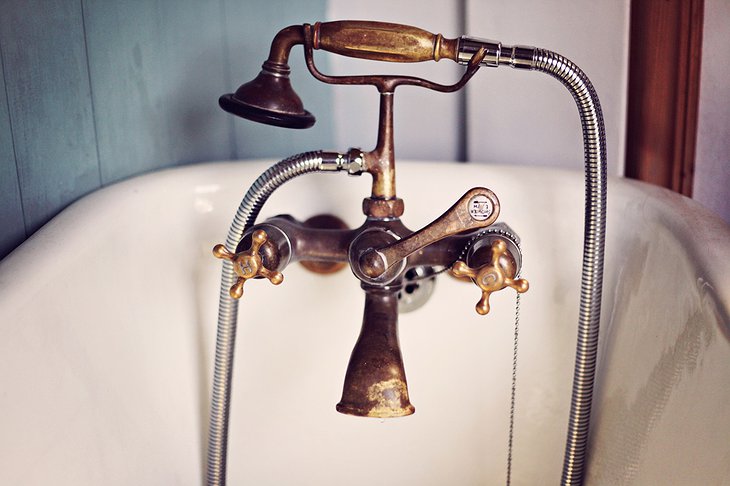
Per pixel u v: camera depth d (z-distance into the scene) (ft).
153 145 2.60
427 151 3.01
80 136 2.35
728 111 2.50
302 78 2.89
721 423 1.36
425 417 2.39
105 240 2.06
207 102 2.74
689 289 1.68
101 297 1.98
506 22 2.70
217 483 2.16
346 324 2.40
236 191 2.39
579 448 1.97
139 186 2.31
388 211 1.77
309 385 2.41
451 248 1.79
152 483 2.01
